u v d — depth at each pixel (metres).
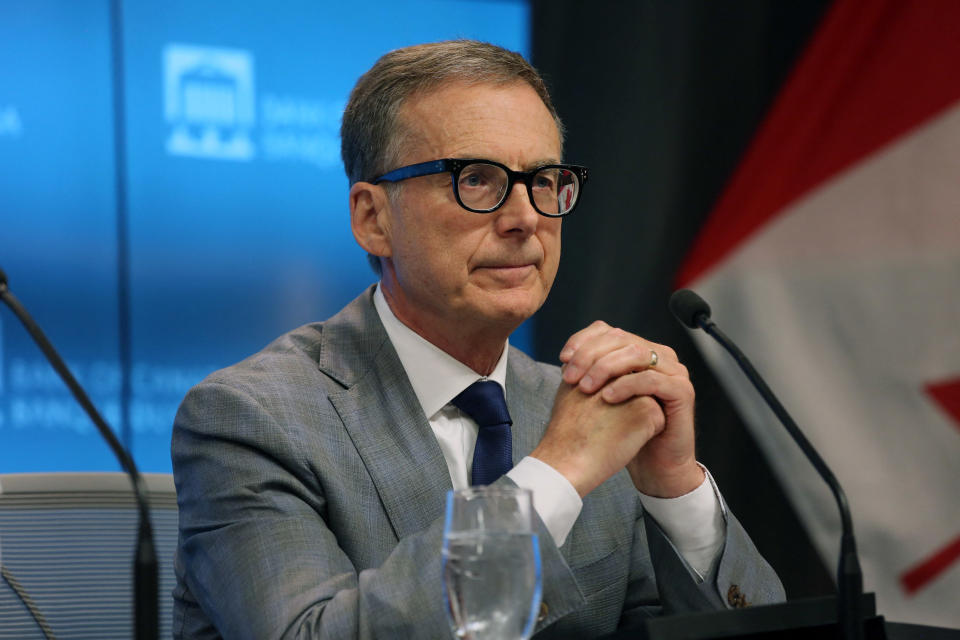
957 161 11.28
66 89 9.52
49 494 5.75
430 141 5.54
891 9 11.47
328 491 5.32
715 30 11.28
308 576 4.81
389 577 4.47
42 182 9.44
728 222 11.26
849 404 11.13
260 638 4.58
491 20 10.70
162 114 9.78
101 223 9.60
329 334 6.08
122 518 5.88
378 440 5.60
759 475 11.02
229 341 9.94
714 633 3.76
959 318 11.14
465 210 5.46
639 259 11.02
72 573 5.68
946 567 10.87
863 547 10.95
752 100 11.34
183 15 9.85
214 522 5.19
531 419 6.15
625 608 6.09
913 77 11.39
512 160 5.52
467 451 5.86
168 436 9.70
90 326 9.54
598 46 10.97
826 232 11.29
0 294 4.02
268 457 5.30
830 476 4.16
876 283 11.23
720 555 5.40
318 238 10.22
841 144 11.38
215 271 9.91
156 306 9.73
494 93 5.58
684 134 11.17
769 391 4.60
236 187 10.00
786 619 3.87
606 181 10.95
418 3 10.52
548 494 4.73
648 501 5.56
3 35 9.35
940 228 11.24
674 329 11.05
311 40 10.23
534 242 5.57
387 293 6.04
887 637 4.08
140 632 3.53
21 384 9.30
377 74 5.85
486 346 5.86
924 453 11.02
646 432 5.06
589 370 5.16
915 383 11.09
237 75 10.02
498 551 3.56
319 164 10.24
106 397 9.55
